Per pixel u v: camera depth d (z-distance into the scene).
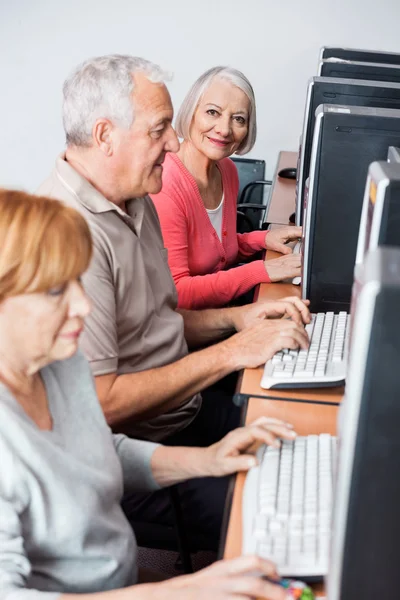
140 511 1.49
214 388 2.08
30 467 0.90
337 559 0.80
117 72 1.45
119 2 3.46
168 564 1.96
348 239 1.68
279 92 3.56
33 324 0.86
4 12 3.50
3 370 0.92
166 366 1.51
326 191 1.64
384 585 0.80
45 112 3.68
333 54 2.79
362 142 1.61
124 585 1.07
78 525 0.96
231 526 1.02
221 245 2.22
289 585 0.87
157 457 1.20
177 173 2.08
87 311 0.89
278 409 1.30
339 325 1.57
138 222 1.59
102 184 1.51
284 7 3.41
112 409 1.45
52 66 3.59
